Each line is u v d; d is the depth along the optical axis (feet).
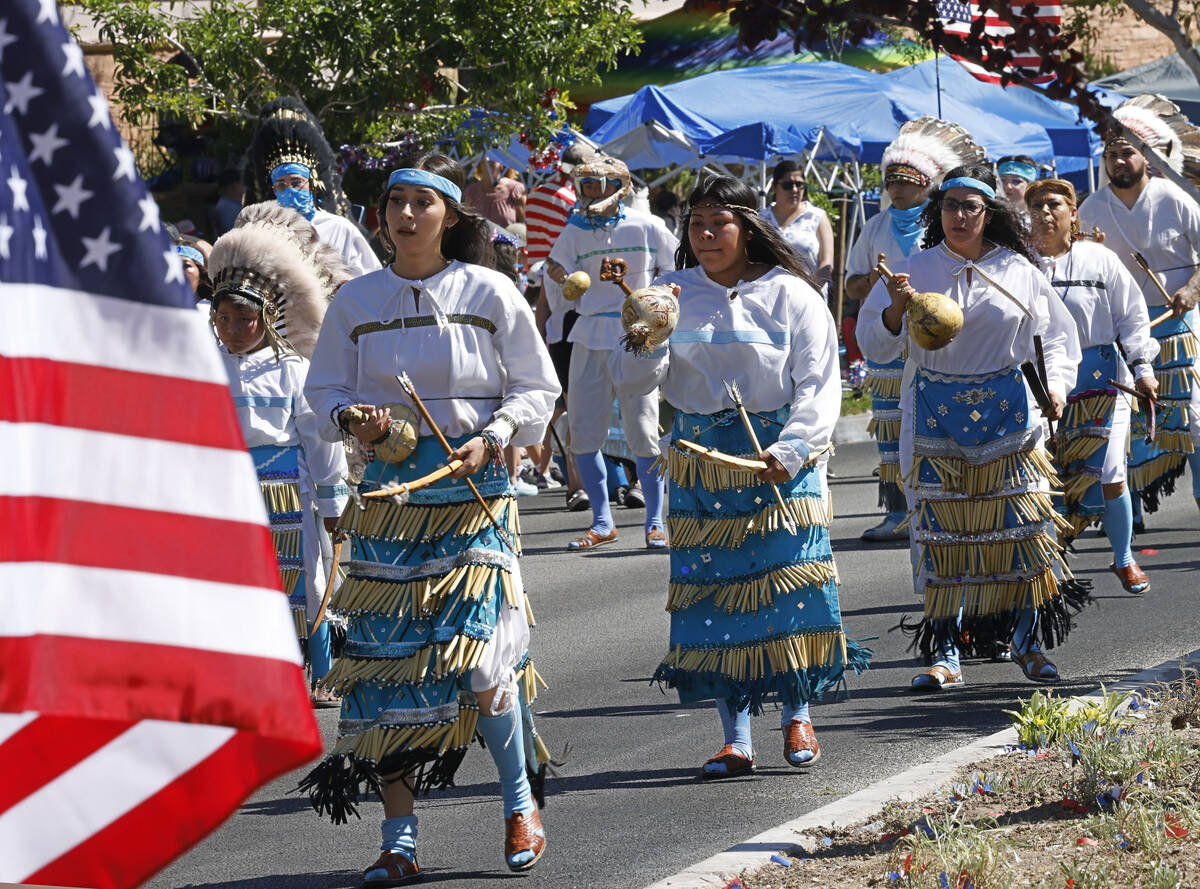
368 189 102.01
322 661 45.52
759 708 38.04
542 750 33.40
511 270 84.23
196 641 14.69
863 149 107.34
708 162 105.09
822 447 37.50
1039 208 54.70
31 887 15.05
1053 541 44.21
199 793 14.88
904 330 43.52
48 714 14.32
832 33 34.14
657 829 34.17
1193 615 53.31
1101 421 55.57
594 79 96.94
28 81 14.55
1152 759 33.86
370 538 32.17
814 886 28.73
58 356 14.58
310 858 33.83
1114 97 128.16
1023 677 46.52
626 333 37.42
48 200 14.60
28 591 14.35
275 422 43.86
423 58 93.40
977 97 119.55
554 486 94.99
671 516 38.58
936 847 28.81
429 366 32.30
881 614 56.39
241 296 43.16
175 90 91.81
